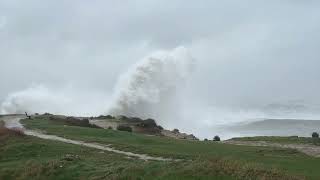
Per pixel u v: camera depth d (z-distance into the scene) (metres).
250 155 85.75
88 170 66.38
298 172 65.81
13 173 71.25
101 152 84.88
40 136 108.44
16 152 86.44
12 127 126.19
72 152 84.31
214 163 59.09
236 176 55.59
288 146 109.31
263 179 54.78
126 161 72.25
